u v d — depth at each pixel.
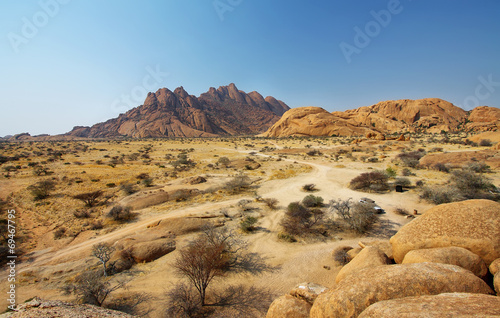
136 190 35.09
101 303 12.05
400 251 7.85
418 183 32.16
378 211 24.03
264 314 11.27
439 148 63.44
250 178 42.00
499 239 6.23
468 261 5.91
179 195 31.47
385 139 95.19
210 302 12.20
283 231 21.00
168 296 12.63
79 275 15.23
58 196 31.78
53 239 20.86
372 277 5.02
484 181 27.23
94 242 20.27
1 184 35.75
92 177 41.62
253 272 14.91
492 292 4.41
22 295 13.40
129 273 15.23
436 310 3.39
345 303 4.76
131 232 21.80
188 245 18.66
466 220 7.05
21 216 25.23
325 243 18.58
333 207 24.53
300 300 7.05
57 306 5.28
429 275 4.65
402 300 3.93
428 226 7.63
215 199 30.84
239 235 20.25
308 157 66.38
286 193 33.09
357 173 43.41
